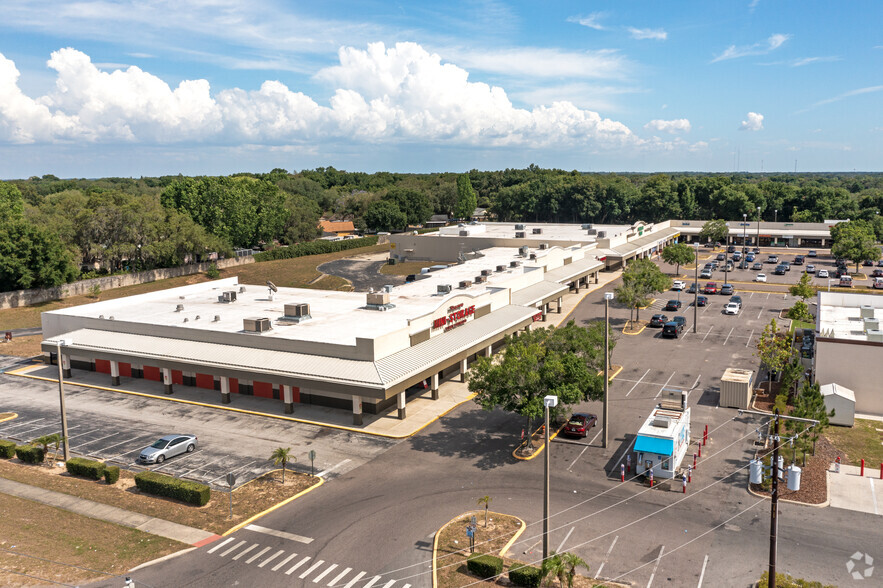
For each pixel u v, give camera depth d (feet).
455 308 206.49
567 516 118.83
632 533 112.47
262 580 100.12
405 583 98.94
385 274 428.15
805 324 262.47
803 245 509.35
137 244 411.54
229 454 150.00
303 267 469.16
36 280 341.82
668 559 103.86
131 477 138.51
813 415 141.90
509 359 147.54
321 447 153.17
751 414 171.01
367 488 131.64
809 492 126.21
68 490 132.05
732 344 239.91
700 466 139.85
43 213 392.47
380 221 650.02
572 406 178.60
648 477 134.00
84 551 107.86
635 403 181.06
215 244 434.71
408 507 123.44
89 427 168.96
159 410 181.27
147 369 209.67
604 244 400.47
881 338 173.99
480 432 161.58
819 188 651.66
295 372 171.12
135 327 210.18
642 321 276.00
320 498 127.65
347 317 213.66
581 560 95.45
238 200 493.77
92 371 221.25
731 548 106.93
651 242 460.55
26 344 266.77
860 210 636.07
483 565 99.60
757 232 500.33
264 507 123.95
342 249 551.59
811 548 106.63
